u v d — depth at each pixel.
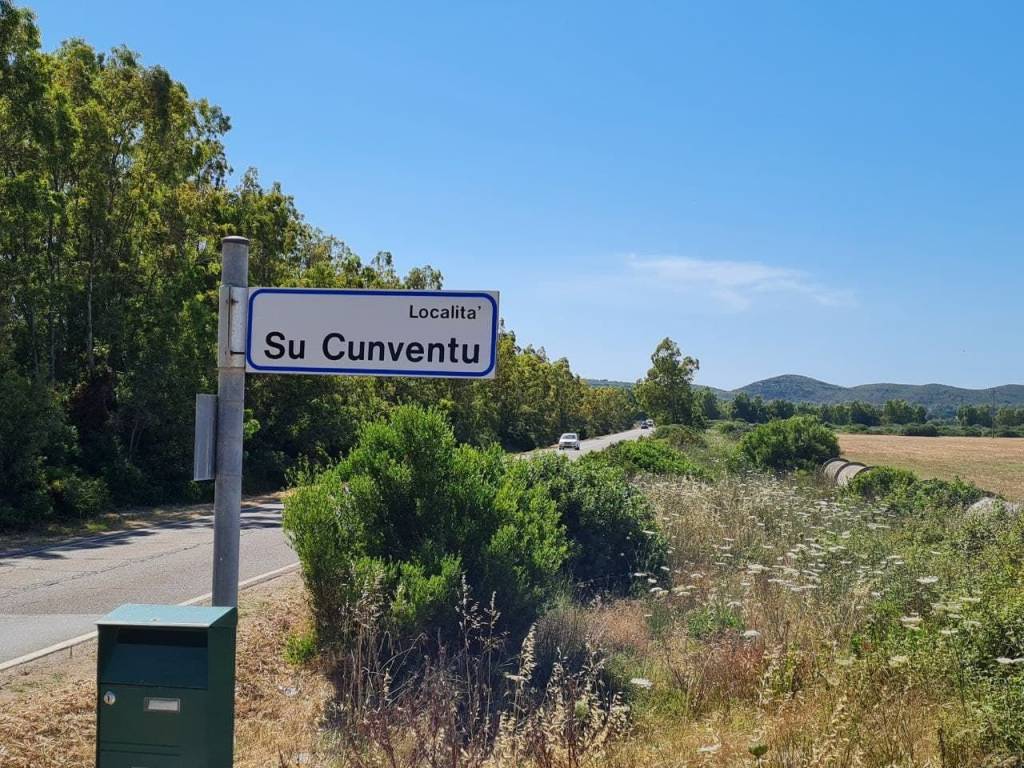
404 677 6.36
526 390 72.44
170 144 26.50
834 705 5.01
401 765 4.11
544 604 7.57
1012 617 5.27
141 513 22.42
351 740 4.32
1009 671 4.91
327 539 7.32
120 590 11.01
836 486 24.41
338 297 3.32
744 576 9.17
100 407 24.28
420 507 7.61
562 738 4.39
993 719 4.36
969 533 10.31
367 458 7.96
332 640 7.14
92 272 25.06
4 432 18.78
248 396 31.48
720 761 4.46
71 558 14.08
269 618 8.34
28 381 19.83
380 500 7.69
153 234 27.17
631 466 22.83
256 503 26.08
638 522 11.26
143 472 24.70
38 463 19.61
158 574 12.29
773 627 6.73
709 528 12.27
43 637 8.23
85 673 6.80
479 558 7.25
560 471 11.13
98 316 25.25
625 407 153.88
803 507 14.27
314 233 43.97
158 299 25.69
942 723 4.58
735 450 36.75
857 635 6.42
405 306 3.30
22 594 10.74
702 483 17.05
